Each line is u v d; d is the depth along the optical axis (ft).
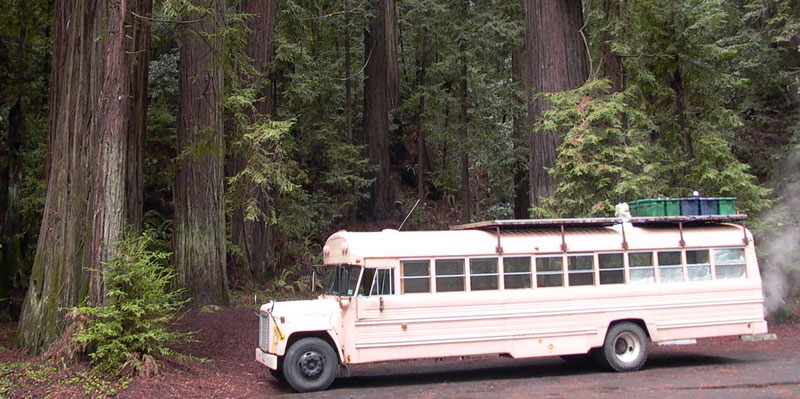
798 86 69.87
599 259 35.58
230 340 41.86
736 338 47.14
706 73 52.11
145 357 32.01
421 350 32.04
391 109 88.12
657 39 52.39
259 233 63.10
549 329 33.94
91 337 31.01
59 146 37.52
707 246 37.45
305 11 71.36
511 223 34.09
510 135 87.66
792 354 39.81
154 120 67.00
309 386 30.89
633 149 43.24
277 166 45.34
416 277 32.58
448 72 79.77
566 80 51.31
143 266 33.55
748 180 50.80
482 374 35.50
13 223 56.54
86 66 36.94
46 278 36.14
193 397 29.86
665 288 36.14
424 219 87.97
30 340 35.45
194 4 46.78
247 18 54.60
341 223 82.94
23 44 59.98
